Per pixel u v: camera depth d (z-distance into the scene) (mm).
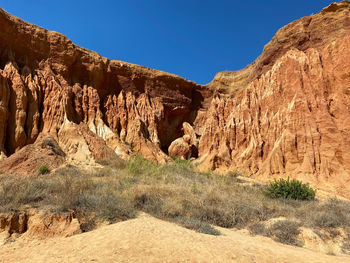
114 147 28641
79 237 6133
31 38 30094
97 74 35344
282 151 24781
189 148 38844
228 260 5086
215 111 41344
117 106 36969
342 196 18547
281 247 6898
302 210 10680
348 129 21953
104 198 8875
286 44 32562
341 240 7867
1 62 27312
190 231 7004
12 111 24375
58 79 30359
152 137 37688
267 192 14398
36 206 7352
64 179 10703
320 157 22281
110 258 4730
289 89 27719
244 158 29953
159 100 42906
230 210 9875
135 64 42094
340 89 23781
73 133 24781
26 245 5926
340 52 24625
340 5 28344
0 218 6406
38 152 20125
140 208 9477
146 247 5293
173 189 11430
